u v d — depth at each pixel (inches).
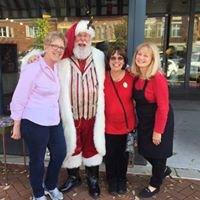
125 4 228.1
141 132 118.3
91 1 240.4
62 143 116.9
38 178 115.6
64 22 249.4
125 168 129.1
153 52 108.7
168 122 115.5
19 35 237.8
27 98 107.6
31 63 107.1
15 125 109.3
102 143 120.6
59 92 112.6
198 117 239.1
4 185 134.6
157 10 305.0
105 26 231.5
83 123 119.3
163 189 130.8
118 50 111.3
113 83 115.6
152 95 111.9
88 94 113.7
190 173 144.2
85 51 111.9
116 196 126.3
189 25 303.1
